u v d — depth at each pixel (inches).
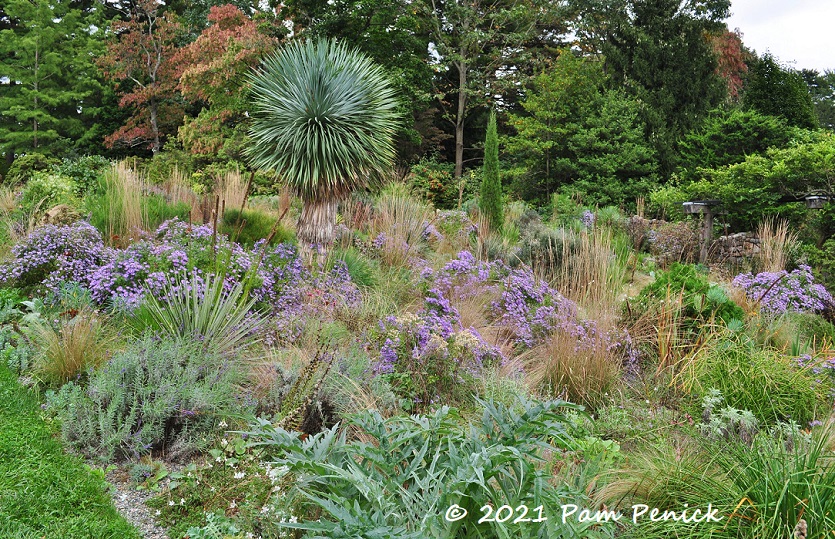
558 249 374.6
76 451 156.1
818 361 232.1
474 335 217.6
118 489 144.1
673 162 882.1
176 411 165.5
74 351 189.6
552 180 915.4
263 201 491.8
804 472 124.6
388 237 375.9
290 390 173.8
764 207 542.9
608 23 992.9
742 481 131.3
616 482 142.2
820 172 498.0
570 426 164.7
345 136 337.7
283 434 128.7
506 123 1032.2
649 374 238.7
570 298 315.0
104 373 175.3
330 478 124.5
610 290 315.9
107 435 156.2
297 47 367.2
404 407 190.2
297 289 267.3
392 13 844.0
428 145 1053.2
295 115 334.0
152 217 335.6
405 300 296.0
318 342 219.3
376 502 113.7
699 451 160.7
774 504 120.8
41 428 161.0
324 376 169.8
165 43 1119.6
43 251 255.3
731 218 606.2
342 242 363.3
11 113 1160.2
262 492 137.3
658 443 169.9
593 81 965.8
